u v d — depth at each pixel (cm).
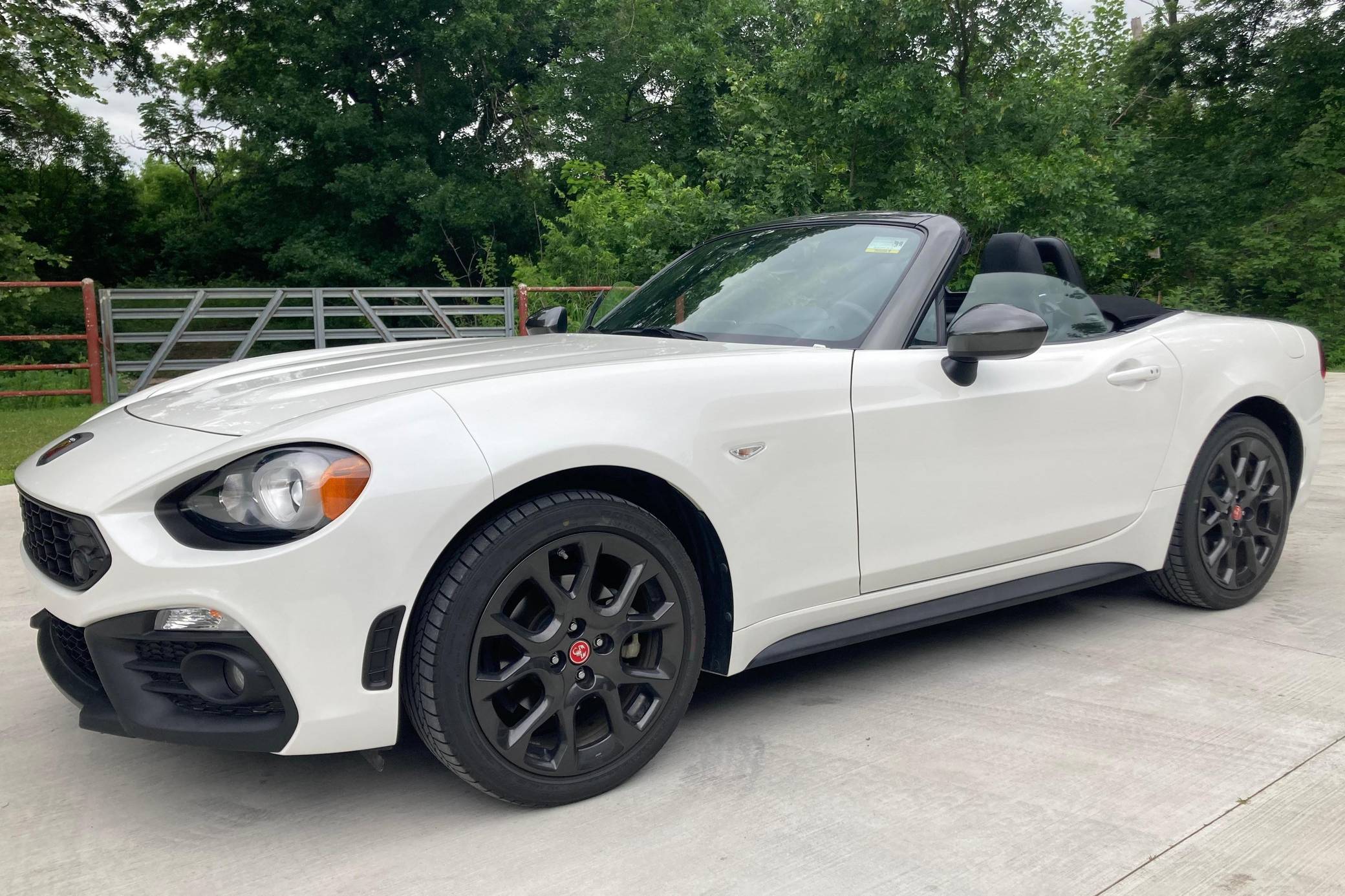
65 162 3130
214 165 3106
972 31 1573
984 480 268
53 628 220
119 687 191
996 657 297
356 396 204
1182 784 214
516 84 2838
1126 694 265
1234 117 2231
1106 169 1620
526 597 203
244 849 195
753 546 229
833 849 190
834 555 243
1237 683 272
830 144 1628
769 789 215
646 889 178
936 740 239
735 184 1730
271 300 1281
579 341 281
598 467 211
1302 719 247
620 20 2627
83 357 2103
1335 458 650
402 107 2662
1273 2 2139
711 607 234
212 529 184
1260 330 350
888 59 1593
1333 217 1820
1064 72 1653
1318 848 188
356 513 182
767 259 304
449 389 200
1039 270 330
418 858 190
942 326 270
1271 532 344
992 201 1507
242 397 221
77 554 196
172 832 202
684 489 216
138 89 2606
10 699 273
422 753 239
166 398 243
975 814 203
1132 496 305
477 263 2733
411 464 187
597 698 210
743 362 233
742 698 269
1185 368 317
